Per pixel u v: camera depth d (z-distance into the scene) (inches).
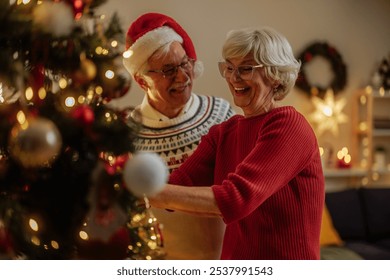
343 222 155.6
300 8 167.2
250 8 160.1
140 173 26.9
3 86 30.6
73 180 30.0
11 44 29.3
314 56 167.3
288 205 44.5
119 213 30.9
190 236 59.5
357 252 141.3
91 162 30.1
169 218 59.0
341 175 170.2
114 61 33.4
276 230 44.8
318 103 169.8
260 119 46.4
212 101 65.9
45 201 30.3
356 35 174.6
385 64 175.5
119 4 141.1
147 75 59.1
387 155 181.0
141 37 57.6
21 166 29.3
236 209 40.4
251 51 44.4
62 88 32.4
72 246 32.9
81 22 31.6
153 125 62.2
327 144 172.7
